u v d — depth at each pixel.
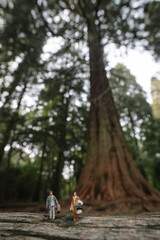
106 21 18.53
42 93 19.75
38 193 26.67
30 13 15.01
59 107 21.45
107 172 11.68
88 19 17.97
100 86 16.14
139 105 22.44
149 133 26.78
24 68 17.03
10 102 20.22
